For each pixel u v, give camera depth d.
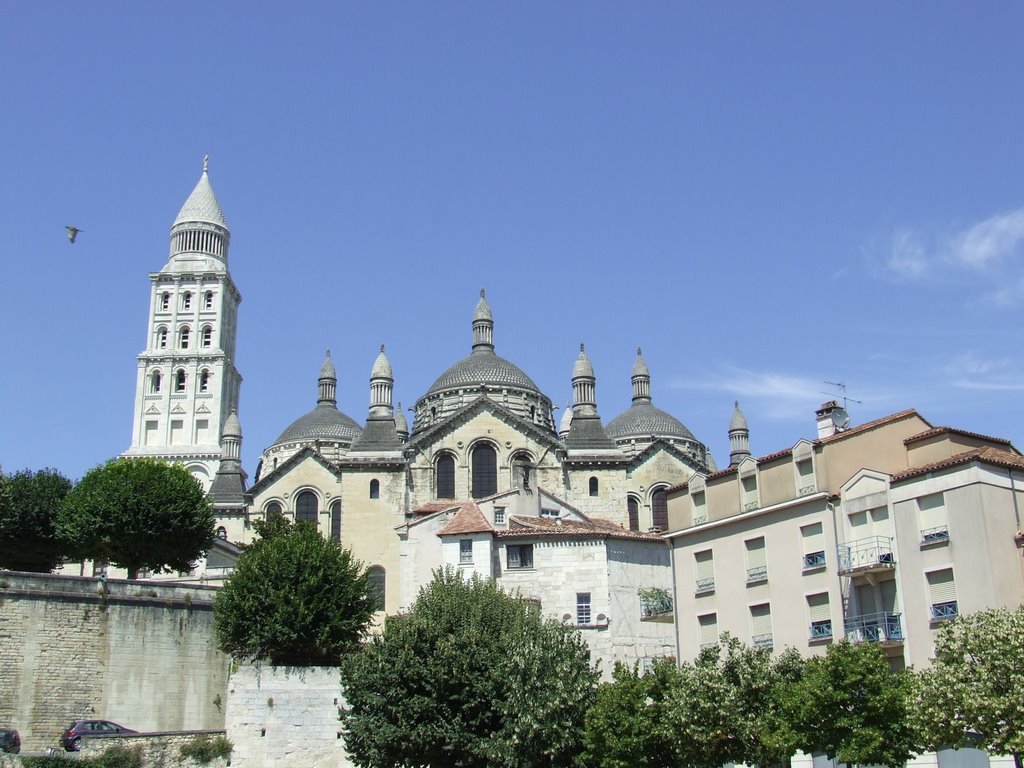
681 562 63.16
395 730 57.16
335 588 71.31
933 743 43.34
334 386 148.50
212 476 168.38
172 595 73.94
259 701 66.31
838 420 62.78
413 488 98.62
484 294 125.81
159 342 177.75
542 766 54.31
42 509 90.88
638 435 131.88
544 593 74.69
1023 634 41.47
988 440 56.41
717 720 47.31
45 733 67.38
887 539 53.00
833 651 45.78
